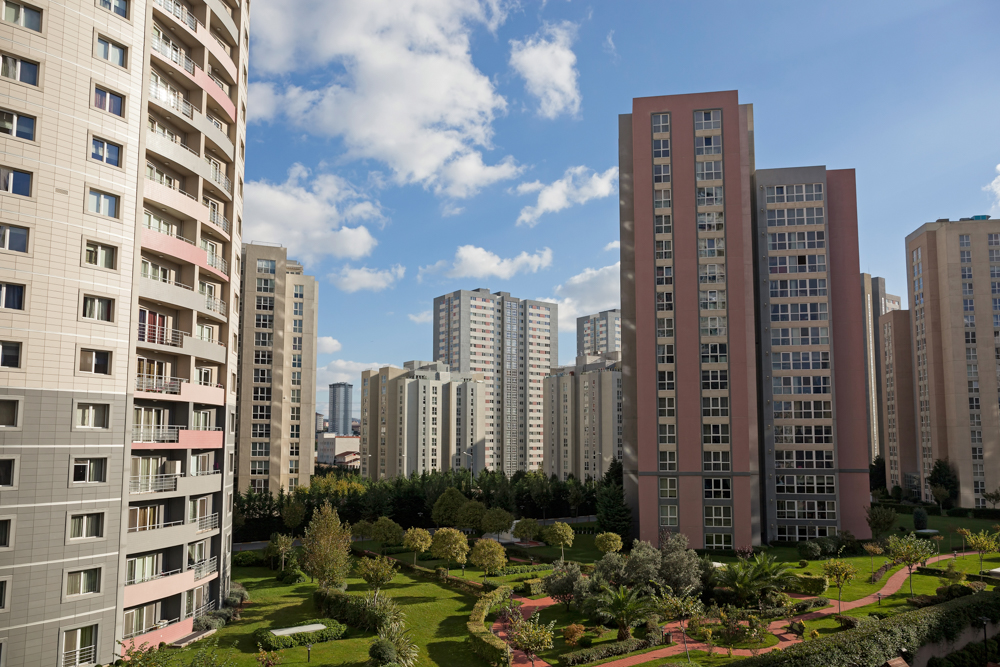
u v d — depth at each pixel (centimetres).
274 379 11206
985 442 11938
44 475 3791
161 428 4662
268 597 5941
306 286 11956
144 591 4275
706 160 8575
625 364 8912
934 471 12275
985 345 12144
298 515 8938
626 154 9188
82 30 4159
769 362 8869
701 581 5384
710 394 8244
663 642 4594
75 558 3866
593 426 16388
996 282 12244
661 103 8725
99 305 4159
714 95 8619
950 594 5303
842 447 8731
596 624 4894
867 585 6041
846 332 8906
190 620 4753
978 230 12419
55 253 3947
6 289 3775
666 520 8112
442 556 6706
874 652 4012
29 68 3950
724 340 8294
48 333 3881
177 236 5003
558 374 18350
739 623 4694
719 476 8081
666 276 8512
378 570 5403
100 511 4006
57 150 4000
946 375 12444
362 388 19375
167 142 4709
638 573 5262
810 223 8969
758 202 9125
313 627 4716
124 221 4297
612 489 8338
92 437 4009
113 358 4159
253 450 10962
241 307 11188
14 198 3812
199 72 5097
